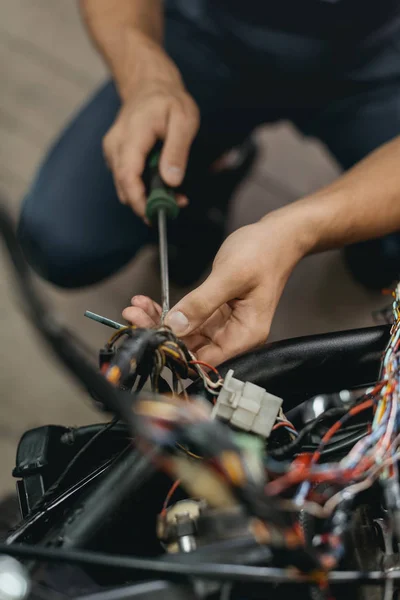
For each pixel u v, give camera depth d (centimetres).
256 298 79
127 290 165
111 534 55
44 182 141
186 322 73
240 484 41
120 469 55
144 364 60
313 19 127
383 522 55
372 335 67
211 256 161
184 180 147
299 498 51
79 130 142
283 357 65
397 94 142
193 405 53
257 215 180
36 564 50
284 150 192
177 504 53
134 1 133
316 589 51
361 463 54
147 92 113
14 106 190
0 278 164
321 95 141
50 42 202
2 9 205
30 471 65
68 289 149
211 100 141
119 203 137
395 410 56
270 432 60
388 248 154
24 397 150
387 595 48
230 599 50
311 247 83
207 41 135
